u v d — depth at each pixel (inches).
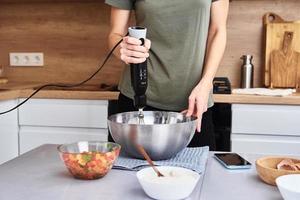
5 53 102.4
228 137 76.1
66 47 99.8
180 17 54.9
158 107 58.0
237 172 37.1
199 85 51.3
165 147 38.0
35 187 32.6
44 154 43.3
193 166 37.1
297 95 75.5
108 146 37.4
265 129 74.9
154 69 57.3
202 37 56.1
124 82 59.9
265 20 91.4
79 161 33.7
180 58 56.3
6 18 101.3
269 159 36.2
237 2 92.2
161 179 30.7
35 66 101.4
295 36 88.4
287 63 88.1
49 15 99.7
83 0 96.0
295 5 90.7
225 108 75.7
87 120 81.6
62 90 82.4
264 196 30.8
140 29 41.1
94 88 86.5
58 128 83.4
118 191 31.7
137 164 37.7
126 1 58.1
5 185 33.1
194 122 39.9
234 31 93.0
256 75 93.4
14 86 89.1
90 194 30.9
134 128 37.3
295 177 30.9
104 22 97.4
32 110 83.2
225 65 93.9
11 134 82.9
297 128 74.2
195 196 30.7
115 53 51.4
